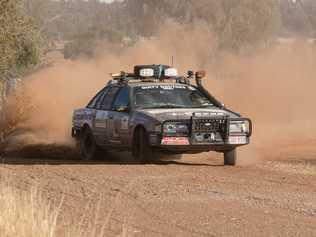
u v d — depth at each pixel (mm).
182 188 29703
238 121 37156
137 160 38656
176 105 39312
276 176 33156
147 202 26844
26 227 19641
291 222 23484
